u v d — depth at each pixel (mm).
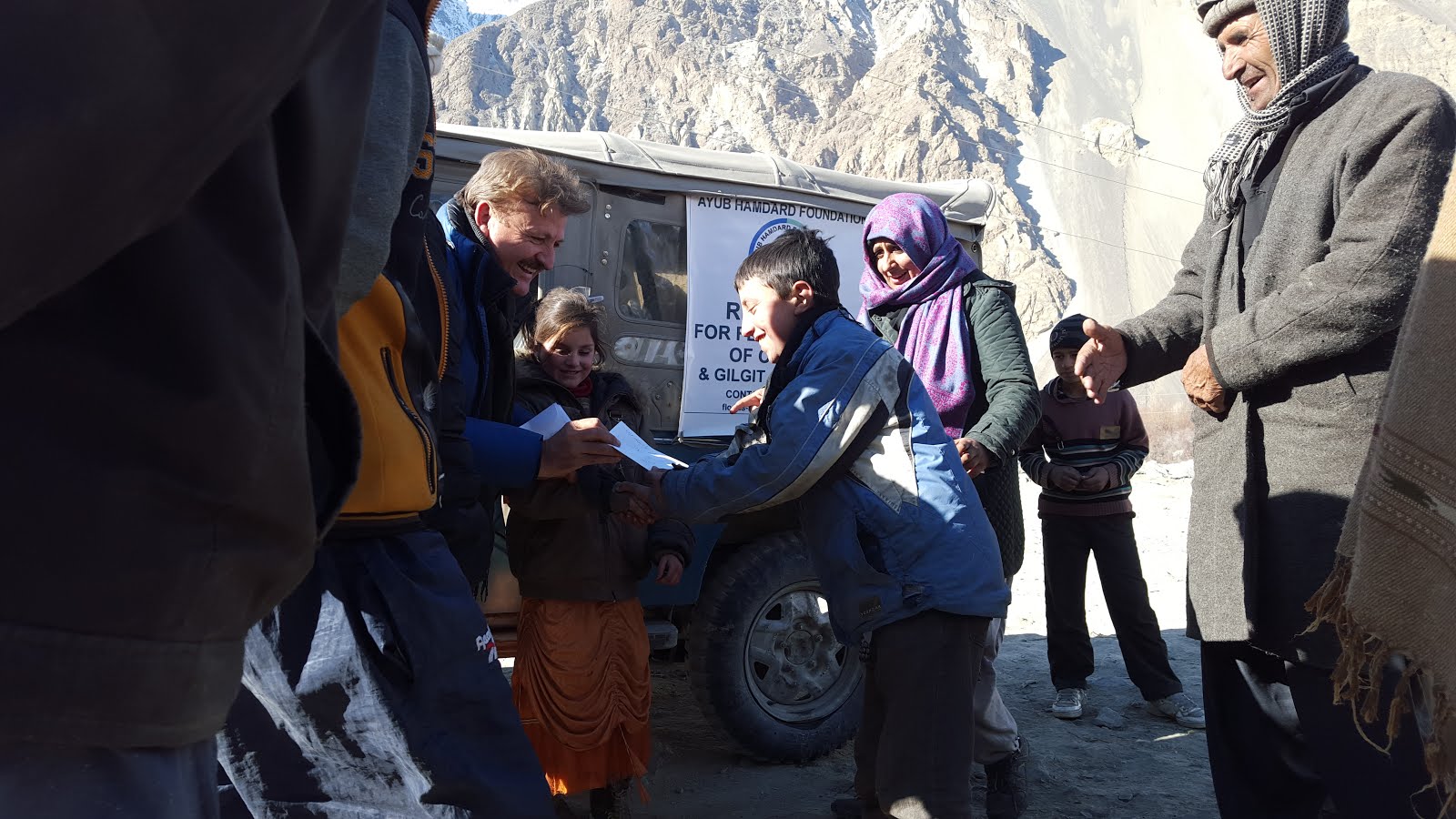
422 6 1780
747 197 4789
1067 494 4809
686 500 2689
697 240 4676
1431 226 2213
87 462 847
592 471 3031
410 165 1683
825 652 4242
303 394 1023
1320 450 2373
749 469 2568
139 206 751
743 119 175500
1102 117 160375
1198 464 2695
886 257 3645
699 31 198250
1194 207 139625
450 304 2098
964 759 2484
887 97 166000
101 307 852
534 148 4309
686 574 3973
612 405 3441
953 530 2541
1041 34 179000
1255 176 2572
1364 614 1648
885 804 2498
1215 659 2773
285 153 1018
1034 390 3389
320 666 1674
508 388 2777
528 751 1840
